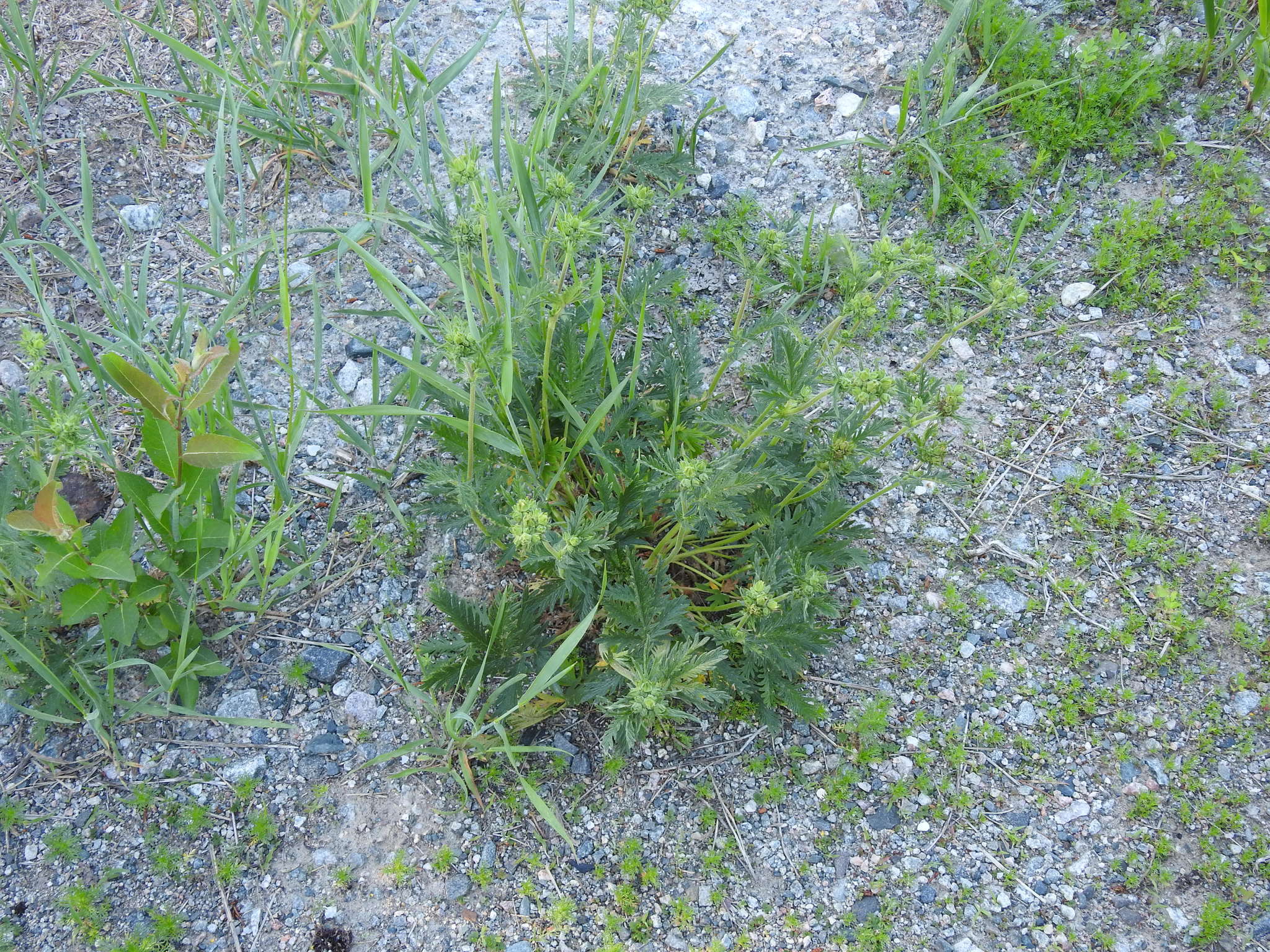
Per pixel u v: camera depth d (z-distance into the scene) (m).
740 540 0.79
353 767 0.71
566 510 0.76
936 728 0.75
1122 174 1.02
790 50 1.11
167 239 0.93
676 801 0.71
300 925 0.65
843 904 0.68
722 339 0.91
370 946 0.65
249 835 0.68
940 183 1.00
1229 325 0.92
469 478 0.69
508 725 0.72
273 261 0.92
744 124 1.05
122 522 0.68
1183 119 1.04
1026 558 0.82
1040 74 1.05
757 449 0.75
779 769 0.73
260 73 1.01
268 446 0.76
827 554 0.74
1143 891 0.68
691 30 1.12
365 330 0.89
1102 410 0.89
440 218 0.84
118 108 1.00
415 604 0.77
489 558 0.79
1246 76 1.05
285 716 0.72
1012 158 1.03
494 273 0.79
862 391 0.62
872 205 0.99
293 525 0.79
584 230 0.66
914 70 1.05
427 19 1.09
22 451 0.71
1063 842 0.70
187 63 1.04
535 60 0.96
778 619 0.71
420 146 0.87
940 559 0.82
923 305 0.94
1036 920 0.67
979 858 0.69
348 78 0.98
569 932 0.66
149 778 0.69
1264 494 0.84
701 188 1.00
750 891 0.68
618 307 0.82
